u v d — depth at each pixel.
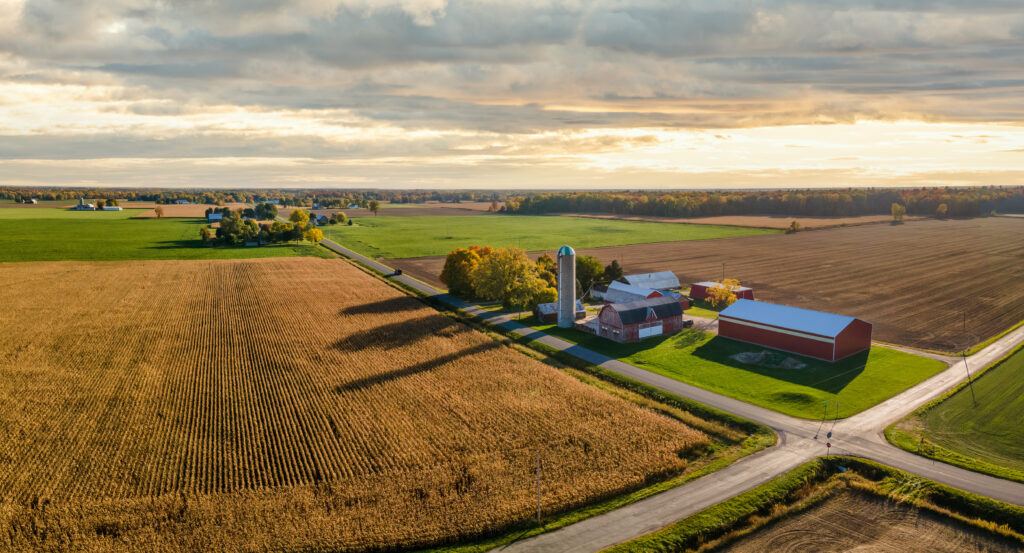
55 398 53.59
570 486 38.72
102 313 86.88
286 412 50.75
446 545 33.50
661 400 53.91
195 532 33.84
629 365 63.38
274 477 40.03
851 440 45.12
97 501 36.84
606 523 35.12
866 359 63.91
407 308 91.50
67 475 39.94
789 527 35.09
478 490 38.31
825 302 92.75
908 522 35.50
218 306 92.19
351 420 48.91
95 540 33.19
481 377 59.28
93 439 45.41
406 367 62.47
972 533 34.31
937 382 56.88
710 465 41.69
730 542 33.72
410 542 33.25
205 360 64.94
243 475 40.25
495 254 92.19
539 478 37.94
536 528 34.78
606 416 49.41
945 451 43.09
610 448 43.75
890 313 85.44
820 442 44.84
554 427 47.34
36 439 45.28
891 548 33.12
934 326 78.00
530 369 61.94
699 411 51.12
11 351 67.69
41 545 32.72
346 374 60.28
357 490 38.19
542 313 82.81
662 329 75.06
